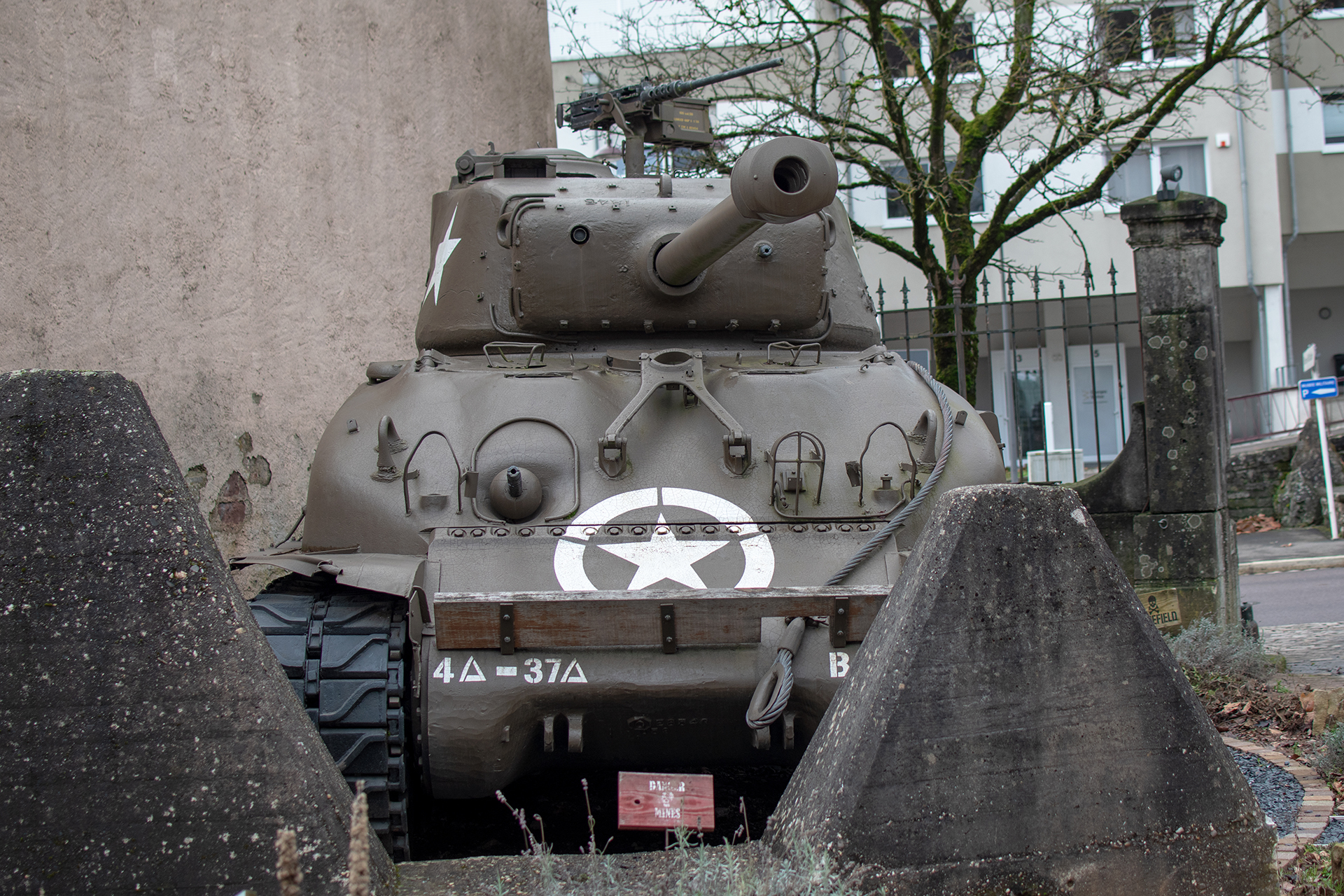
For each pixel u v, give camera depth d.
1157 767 3.52
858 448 5.53
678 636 4.49
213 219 9.07
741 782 6.11
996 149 13.48
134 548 3.26
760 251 6.33
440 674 4.52
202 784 3.20
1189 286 9.60
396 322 10.73
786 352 6.45
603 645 4.50
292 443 9.63
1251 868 3.56
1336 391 18.73
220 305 9.09
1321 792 5.90
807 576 4.95
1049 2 13.69
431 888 3.46
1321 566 16.67
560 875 3.55
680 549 5.02
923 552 3.58
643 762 4.90
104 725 3.20
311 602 4.81
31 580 3.23
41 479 3.27
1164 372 9.66
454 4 11.53
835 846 3.36
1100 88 13.34
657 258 6.11
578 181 6.86
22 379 3.31
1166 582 9.67
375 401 5.88
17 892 3.12
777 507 5.22
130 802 3.18
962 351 10.48
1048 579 3.52
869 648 3.66
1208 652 8.70
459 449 5.39
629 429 5.50
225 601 3.29
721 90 16.27
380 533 5.19
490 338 6.47
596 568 4.92
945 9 13.68
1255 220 23.41
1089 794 3.46
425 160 11.14
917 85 13.11
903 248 13.63
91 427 3.30
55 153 7.95
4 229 7.59
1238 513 20.86
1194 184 23.41
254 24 9.50
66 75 8.05
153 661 3.23
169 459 3.37
